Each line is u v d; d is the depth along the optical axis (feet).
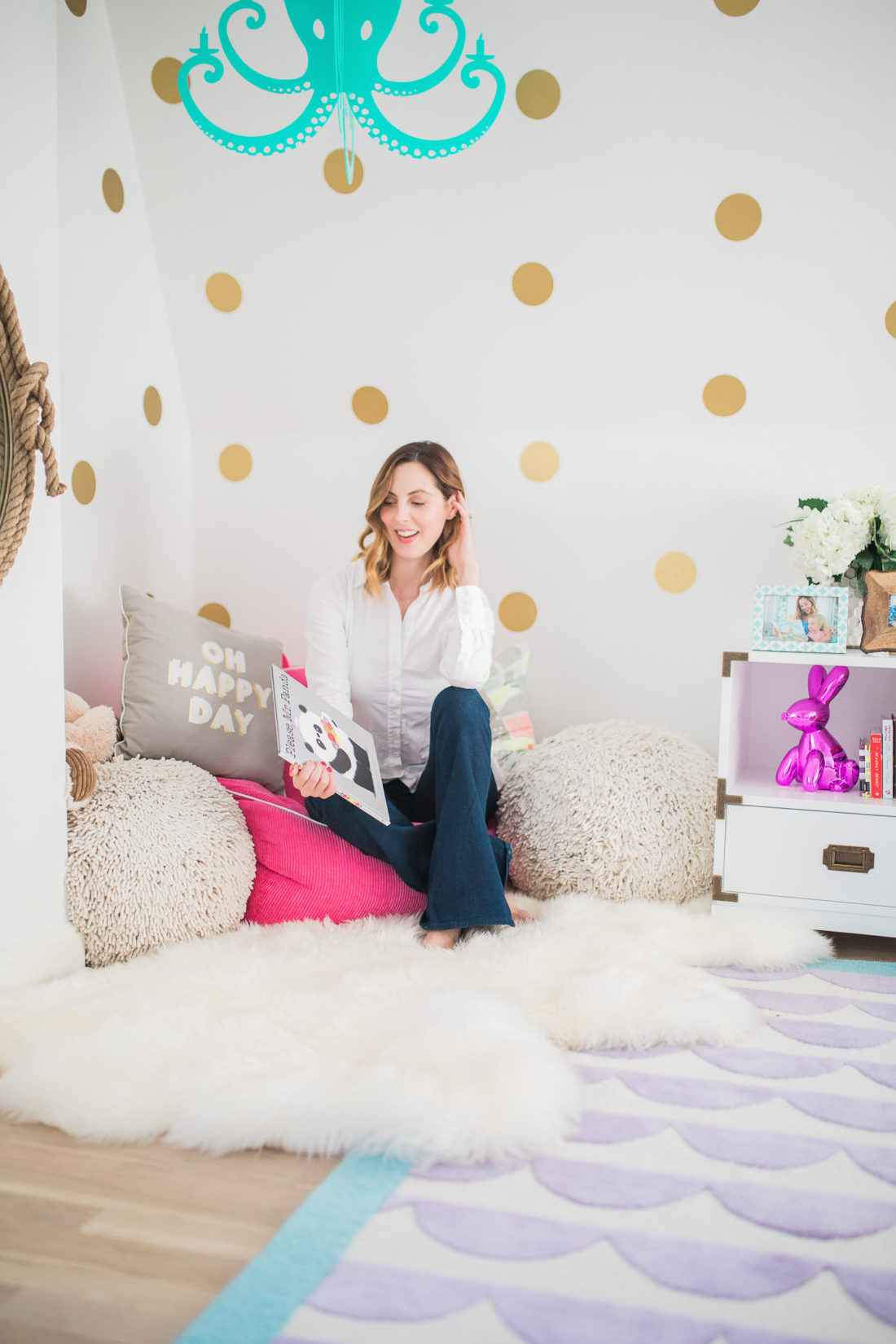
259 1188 3.09
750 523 7.25
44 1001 4.26
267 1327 2.40
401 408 7.66
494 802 6.27
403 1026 3.74
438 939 5.03
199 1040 3.74
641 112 6.16
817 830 5.57
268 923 5.51
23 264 4.57
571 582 7.64
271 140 5.32
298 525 7.98
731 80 5.96
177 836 5.11
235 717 6.15
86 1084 3.50
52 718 4.83
